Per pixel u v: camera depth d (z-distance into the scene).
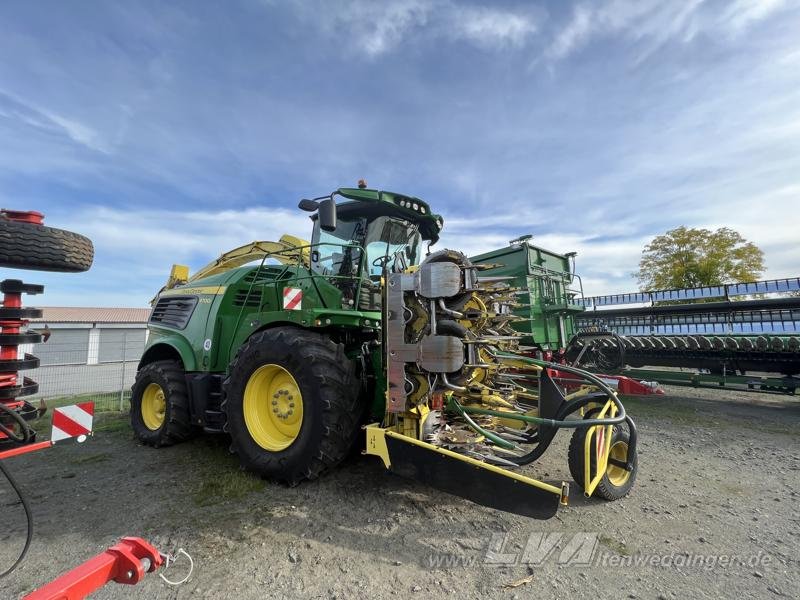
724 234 19.59
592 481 2.98
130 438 5.39
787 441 4.88
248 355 3.68
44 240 2.67
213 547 2.57
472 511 3.02
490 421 3.82
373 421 3.82
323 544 2.59
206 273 6.11
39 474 3.97
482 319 3.40
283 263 5.10
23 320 2.93
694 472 3.82
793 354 6.48
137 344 17.39
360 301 4.29
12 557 2.51
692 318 8.20
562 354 7.93
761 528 2.77
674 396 8.21
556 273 8.31
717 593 2.10
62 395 12.32
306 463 3.30
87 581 1.54
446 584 2.20
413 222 4.73
